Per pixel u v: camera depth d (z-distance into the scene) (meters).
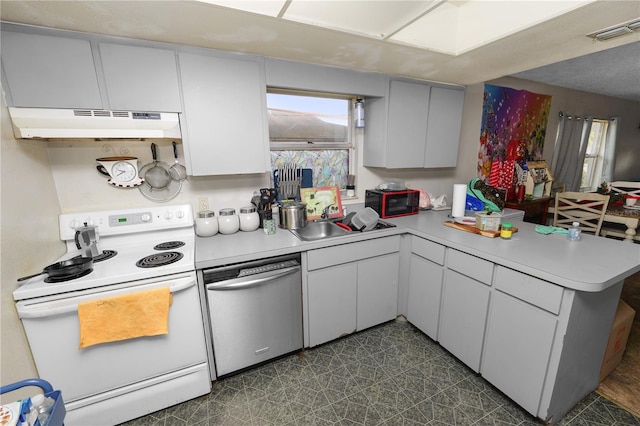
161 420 1.47
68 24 1.28
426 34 1.70
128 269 1.36
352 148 2.59
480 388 1.63
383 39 1.54
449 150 2.68
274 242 1.77
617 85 3.89
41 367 1.23
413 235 2.05
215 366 1.64
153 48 1.49
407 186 2.98
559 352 1.23
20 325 1.18
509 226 1.81
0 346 1.07
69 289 1.23
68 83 1.35
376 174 2.75
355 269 1.95
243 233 1.97
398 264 2.14
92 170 1.73
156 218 1.80
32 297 1.18
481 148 3.32
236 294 1.57
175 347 1.46
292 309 1.78
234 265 1.56
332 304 1.92
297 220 2.05
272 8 1.26
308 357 1.90
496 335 1.51
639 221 2.57
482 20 1.65
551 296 1.23
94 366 1.31
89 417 1.35
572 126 4.20
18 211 1.25
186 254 1.55
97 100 1.42
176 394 1.52
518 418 1.44
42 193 1.49
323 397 1.59
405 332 2.16
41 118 1.32
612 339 1.58
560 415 1.40
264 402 1.56
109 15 1.22
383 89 2.25
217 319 1.56
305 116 2.33
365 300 2.05
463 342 1.73
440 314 1.89
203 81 1.63
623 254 1.46
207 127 1.69
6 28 1.22
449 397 1.57
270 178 2.27
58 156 1.64
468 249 1.61
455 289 1.74
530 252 1.50
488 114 3.27
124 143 1.78
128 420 1.44
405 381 1.69
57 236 1.58
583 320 1.27
